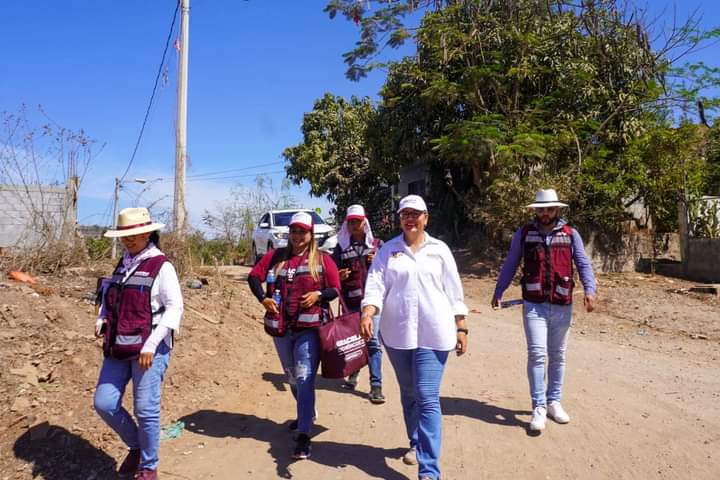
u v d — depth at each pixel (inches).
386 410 230.4
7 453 169.5
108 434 187.0
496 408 229.8
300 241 191.5
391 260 166.9
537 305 209.8
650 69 638.5
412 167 923.4
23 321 229.9
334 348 185.8
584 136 629.6
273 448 192.1
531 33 642.2
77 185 359.6
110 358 160.7
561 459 183.6
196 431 203.8
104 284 165.8
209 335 291.3
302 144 1184.8
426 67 705.0
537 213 213.5
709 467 177.2
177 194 443.8
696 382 267.4
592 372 283.6
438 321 161.3
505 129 605.0
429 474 156.2
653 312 445.1
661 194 629.3
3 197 376.5
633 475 173.0
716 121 628.7
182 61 483.8
